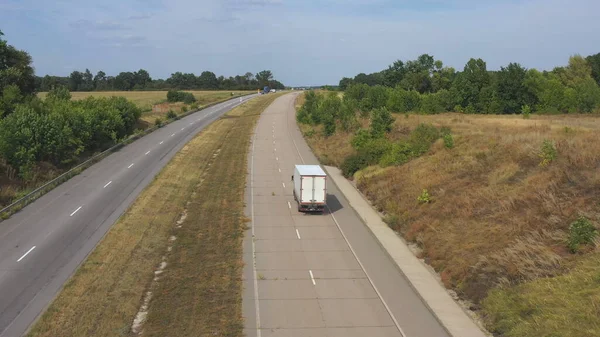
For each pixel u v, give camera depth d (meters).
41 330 18.02
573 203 25.58
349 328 18.81
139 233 29.14
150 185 40.44
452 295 21.83
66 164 47.59
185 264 25.03
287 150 59.66
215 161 53.41
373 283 23.12
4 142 40.69
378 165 44.47
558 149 32.66
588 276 19.36
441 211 30.44
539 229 24.36
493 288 20.94
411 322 19.36
